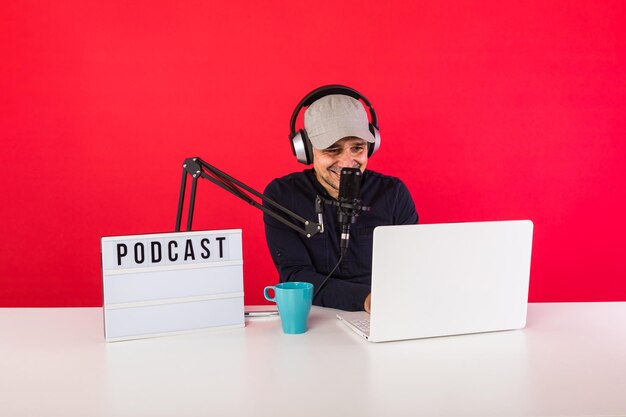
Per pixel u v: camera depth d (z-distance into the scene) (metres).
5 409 0.93
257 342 1.27
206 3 2.93
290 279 1.80
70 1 2.89
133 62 2.94
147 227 3.00
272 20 2.94
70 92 2.93
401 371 1.09
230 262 1.36
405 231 1.23
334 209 1.97
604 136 3.03
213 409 0.93
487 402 0.95
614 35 2.98
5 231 2.98
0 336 1.32
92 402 0.96
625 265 3.08
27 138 2.94
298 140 1.91
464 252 1.28
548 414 0.91
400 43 2.96
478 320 1.31
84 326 1.40
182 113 2.96
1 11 2.88
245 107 2.97
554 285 3.08
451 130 3.01
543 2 2.96
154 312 1.30
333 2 2.94
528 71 2.99
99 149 2.96
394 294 1.24
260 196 1.42
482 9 2.96
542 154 3.03
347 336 1.31
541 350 1.21
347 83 2.97
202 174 1.42
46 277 3.01
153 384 1.03
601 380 1.04
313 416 0.90
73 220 2.99
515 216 3.05
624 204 3.06
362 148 1.92
